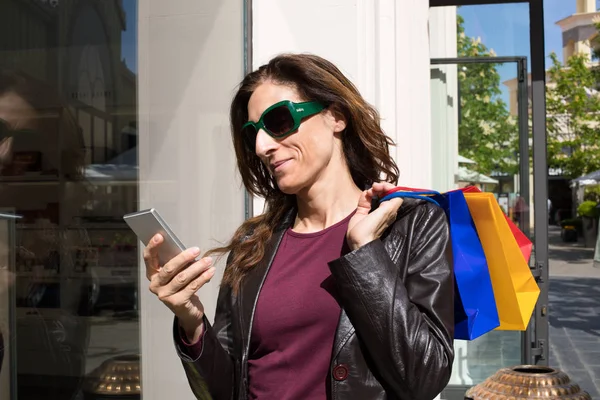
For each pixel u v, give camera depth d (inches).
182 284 60.6
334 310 63.7
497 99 214.8
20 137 73.4
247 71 152.1
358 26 159.8
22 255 73.5
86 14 87.0
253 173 77.0
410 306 59.6
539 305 205.8
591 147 818.2
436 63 216.4
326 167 70.1
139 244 100.0
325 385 62.8
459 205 67.0
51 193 79.3
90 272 87.8
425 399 59.2
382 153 71.0
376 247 60.8
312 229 70.7
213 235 130.3
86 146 87.3
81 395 85.4
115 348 94.0
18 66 73.1
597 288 524.4
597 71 778.8
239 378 66.8
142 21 103.0
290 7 158.1
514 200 213.5
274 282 67.7
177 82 115.5
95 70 89.6
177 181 115.6
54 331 79.5
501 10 213.8
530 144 213.6
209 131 129.3
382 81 161.5
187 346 65.7
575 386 104.4
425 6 179.2
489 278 67.6
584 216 823.1
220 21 135.9
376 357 59.3
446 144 217.3
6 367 70.6
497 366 209.3
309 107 67.7
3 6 70.6
